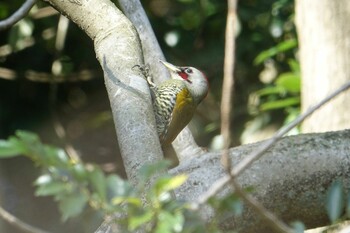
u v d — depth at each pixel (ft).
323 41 42.91
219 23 53.72
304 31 43.73
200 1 53.52
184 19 54.29
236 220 25.54
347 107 41.63
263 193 26.45
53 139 56.34
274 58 53.52
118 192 16.79
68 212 16.22
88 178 16.55
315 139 27.30
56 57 52.75
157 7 54.85
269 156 26.81
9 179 53.31
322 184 26.89
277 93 51.80
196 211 16.84
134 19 35.24
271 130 52.21
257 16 53.31
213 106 54.49
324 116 41.98
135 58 28.81
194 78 37.40
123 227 17.25
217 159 26.78
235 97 54.03
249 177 26.45
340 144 27.22
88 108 57.88
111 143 56.95
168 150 41.24
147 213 16.46
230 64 16.62
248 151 26.91
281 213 26.91
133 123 26.08
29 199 53.31
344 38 42.52
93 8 30.45
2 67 55.98
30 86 56.80
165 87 35.14
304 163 26.84
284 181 26.66
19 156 53.72
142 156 25.16
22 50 55.83
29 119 56.44
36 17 51.11
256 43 53.31
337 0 42.70
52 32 54.08
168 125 34.55
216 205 17.06
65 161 16.40
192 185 26.23
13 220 17.20
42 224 52.65
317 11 43.09
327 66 42.68
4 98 56.54
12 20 26.86
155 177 21.33
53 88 54.70
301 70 44.11
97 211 16.75
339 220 20.67
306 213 27.12
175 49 54.29
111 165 55.83
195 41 54.19
